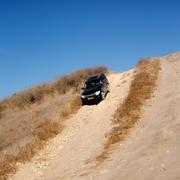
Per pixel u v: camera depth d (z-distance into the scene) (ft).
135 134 55.26
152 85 81.30
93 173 45.85
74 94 105.50
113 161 47.60
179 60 111.75
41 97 124.06
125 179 39.63
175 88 73.46
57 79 134.82
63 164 55.57
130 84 90.53
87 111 83.66
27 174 55.52
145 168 40.24
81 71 133.39
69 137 69.51
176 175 35.53
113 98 86.84
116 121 65.67
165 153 42.24
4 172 56.75
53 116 83.20
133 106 69.05
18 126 95.20
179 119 52.37
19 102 126.52
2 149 77.66
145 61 116.47
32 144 66.90
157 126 53.31
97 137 62.49
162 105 64.18
